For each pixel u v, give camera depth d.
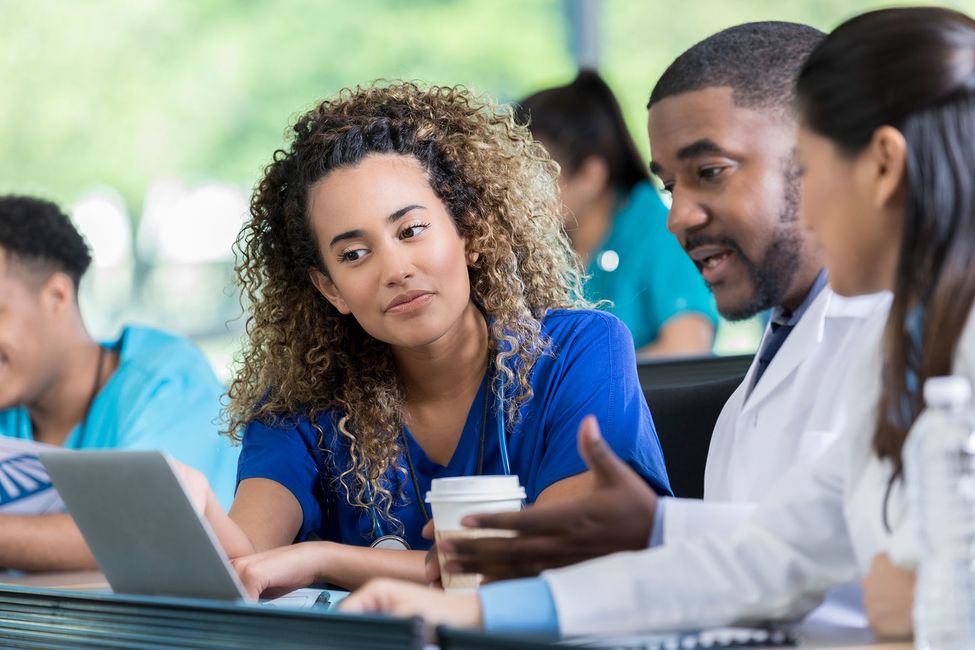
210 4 14.47
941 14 2.10
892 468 2.01
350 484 3.48
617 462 2.30
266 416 3.59
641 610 2.12
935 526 1.81
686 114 3.16
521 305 3.44
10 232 4.73
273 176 3.58
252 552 3.16
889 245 2.10
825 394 2.92
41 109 14.45
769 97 3.12
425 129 3.36
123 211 14.20
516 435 3.40
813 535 2.20
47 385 4.83
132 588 2.63
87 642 2.28
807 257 3.16
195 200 14.17
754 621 2.18
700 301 6.48
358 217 3.22
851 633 2.12
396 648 1.82
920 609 1.83
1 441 4.20
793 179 3.13
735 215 3.14
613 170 6.47
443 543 2.47
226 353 12.91
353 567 3.04
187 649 2.11
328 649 1.90
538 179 3.72
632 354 3.49
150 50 14.50
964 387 1.79
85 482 2.50
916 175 2.00
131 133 14.50
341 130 3.32
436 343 3.38
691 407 3.64
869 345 2.23
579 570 2.15
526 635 1.86
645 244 6.45
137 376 4.90
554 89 6.48
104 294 13.30
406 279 3.20
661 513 2.28
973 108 2.01
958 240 1.97
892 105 2.03
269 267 3.62
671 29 11.73
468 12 13.98
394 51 14.20
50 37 14.45
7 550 4.05
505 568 2.35
